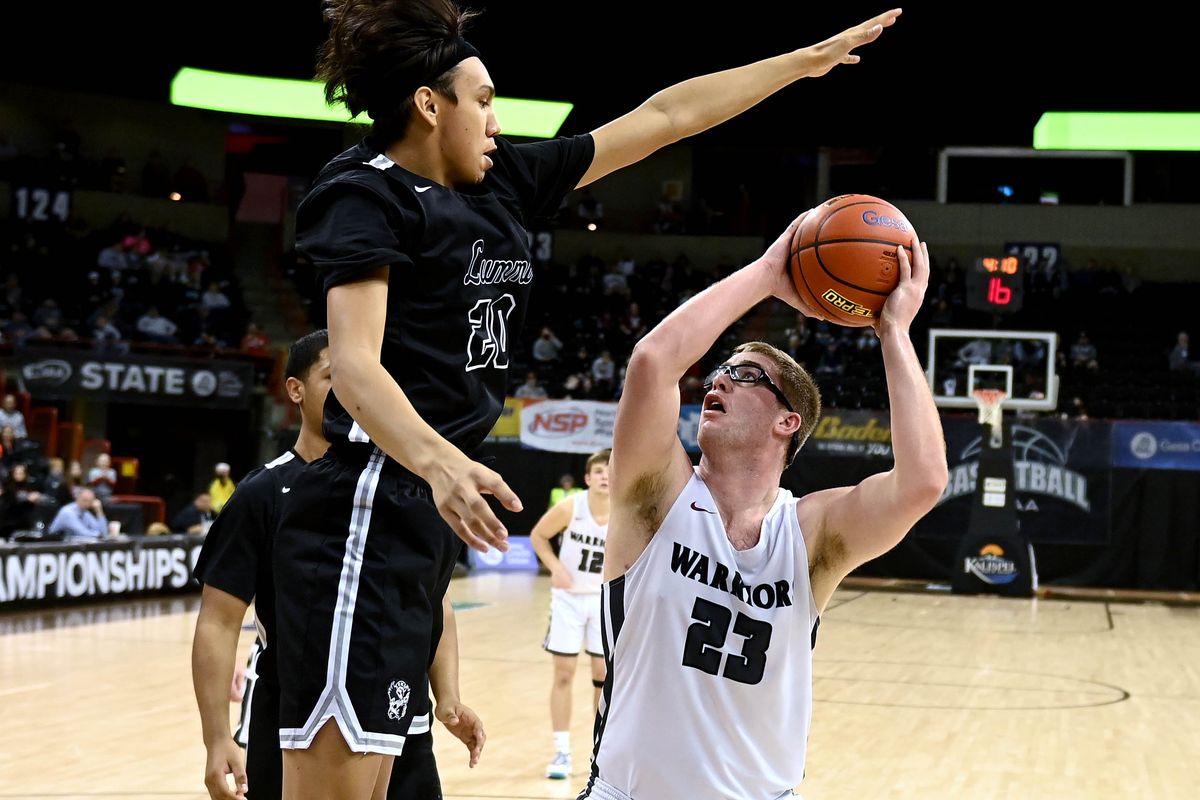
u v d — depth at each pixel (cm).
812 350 2273
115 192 2330
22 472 1488
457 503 162
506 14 1923
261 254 2495
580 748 728
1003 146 2298
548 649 677
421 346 199
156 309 2105
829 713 852
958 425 1870
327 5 209
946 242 2545
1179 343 2197
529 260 218
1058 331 2311
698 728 229
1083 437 1816
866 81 2033
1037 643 1231
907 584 1841
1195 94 1967
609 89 2025
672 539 233
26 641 1112
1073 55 1911
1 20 1911
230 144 2553
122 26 1959
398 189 198
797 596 235
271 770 298
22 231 2173
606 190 2683
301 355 313
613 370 2214
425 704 229
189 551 1531
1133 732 793
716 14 1895
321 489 206
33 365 1747
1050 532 1817
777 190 2673
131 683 910
